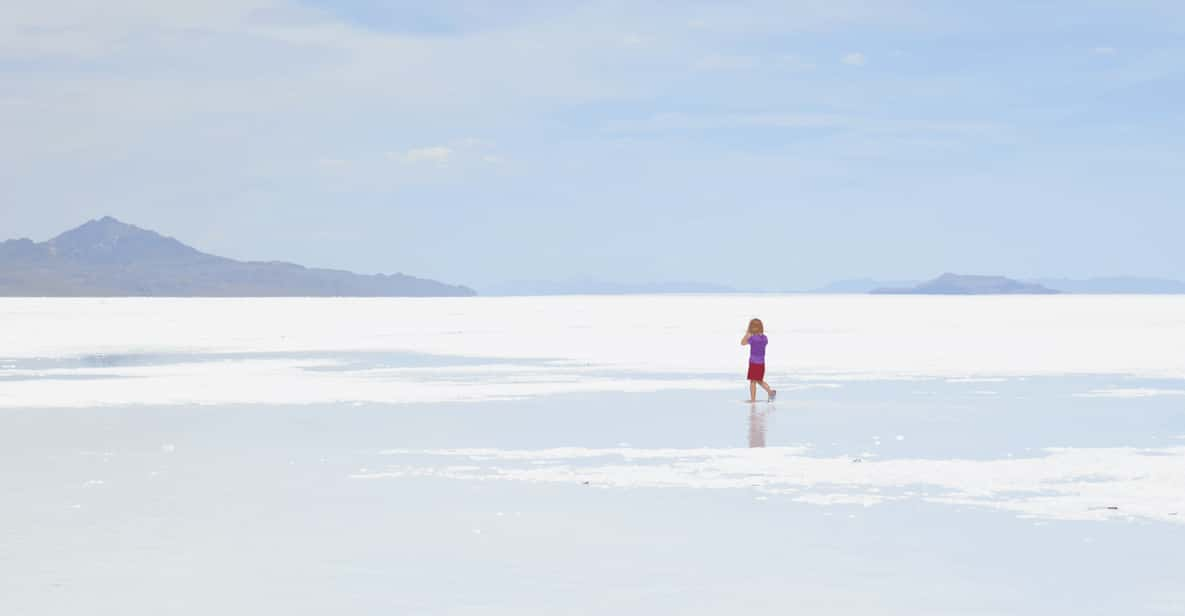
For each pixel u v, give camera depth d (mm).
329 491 12383
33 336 58844
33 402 23109
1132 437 17141
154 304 174500
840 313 109438
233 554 9383
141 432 17844
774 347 46312
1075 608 7828
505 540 9914
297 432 17938
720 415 20562
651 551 9500
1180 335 56219
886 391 25703
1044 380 28719
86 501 11766
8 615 7652
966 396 24359
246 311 125438
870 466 14156
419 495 12141
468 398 24141
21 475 13453
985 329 65750
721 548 9594
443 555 9352
